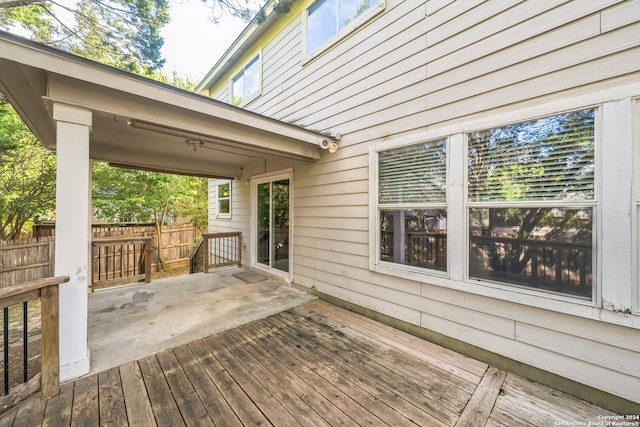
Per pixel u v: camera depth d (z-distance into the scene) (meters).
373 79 3.40
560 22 2.02
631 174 1.74
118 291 4.53
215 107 2.74
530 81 2.16
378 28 3.35
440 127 2.73
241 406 1.85
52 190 6.44
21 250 4.68
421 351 2.59
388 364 2.36
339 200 3.87
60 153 2.07
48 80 2.02
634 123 1.73
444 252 2.70
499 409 1.82
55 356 1.95
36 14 5.72
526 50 2.18
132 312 3.57
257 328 3.10
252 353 2.54
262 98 5.74
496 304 2.34
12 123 5.79
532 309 2.14
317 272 4.25
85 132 2.17
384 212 3.29
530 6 2.16
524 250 2.21
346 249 3.75
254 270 5.98
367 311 3.45
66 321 2.11
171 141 3.81
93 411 1.79
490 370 2.28
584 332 1.92
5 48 1.72
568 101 1.97
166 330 3.03
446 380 2.14
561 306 1.98
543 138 2.11
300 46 4.62
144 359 2.44
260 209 5.90
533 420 1.72
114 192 7.76
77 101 2.12
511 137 2.27
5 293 1.69
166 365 2.34
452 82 2.64
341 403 1.87
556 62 2.04
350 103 3.71
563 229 2.02
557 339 2.03
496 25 2.35
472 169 2.50
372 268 3.36
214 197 8.27
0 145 5.61
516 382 2.12
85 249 2.18
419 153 2.93
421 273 2.85
